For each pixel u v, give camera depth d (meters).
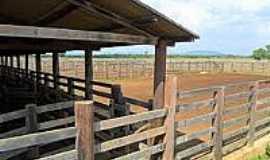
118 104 6.89
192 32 5.73
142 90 20.66
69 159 4.08
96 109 7.20
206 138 7.79
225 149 7.25
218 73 38.16
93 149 4.27
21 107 11.00
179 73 37.62
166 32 5.83
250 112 7.98
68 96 8.91
